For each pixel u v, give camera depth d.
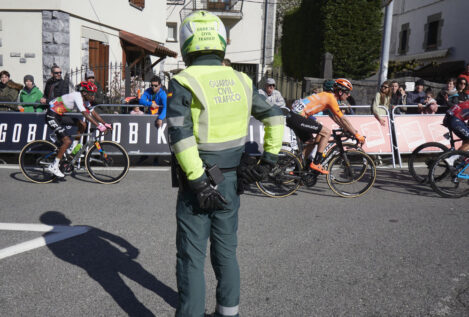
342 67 17.22
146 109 7.53
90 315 2.59
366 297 2.82
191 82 2.03
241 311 2.64
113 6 13.21
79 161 6.25
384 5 9.71
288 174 5.41
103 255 3.48
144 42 13.81
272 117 2.28
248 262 3.36
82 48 11.41
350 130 5.40
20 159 6.03
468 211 4.83
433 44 19.22
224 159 2.13
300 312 2.64
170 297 2.82
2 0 10.13
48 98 8.07
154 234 3.97
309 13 21.02
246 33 24.27
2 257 3.40
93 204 4.94
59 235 3.90
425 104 8.31
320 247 3.69
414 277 3.11
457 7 17.33
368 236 3.97
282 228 4.18
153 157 8.23
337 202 5.21
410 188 5.94
